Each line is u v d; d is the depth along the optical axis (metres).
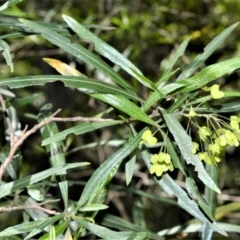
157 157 0.62
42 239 0.60
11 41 1.12
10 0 0.66
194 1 1.13
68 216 0.63
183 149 0.61
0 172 0.62
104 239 0.62
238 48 1.08
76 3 1.20
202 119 0.96
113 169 0.63
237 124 0.62
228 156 1.31
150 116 0.64
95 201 0.64
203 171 0.61
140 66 1.22
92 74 1.09
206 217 0.63
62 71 0.66
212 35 1.10
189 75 0.65
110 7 1.19
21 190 0.73
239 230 0.76
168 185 0.64
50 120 0.63
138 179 1.26
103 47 0.64
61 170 0.62
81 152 1.37
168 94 0.63
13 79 0.61
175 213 1.49
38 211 0.72
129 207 1.38
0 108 0.76
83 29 0.64
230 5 1.07
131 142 0.63
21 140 0.63
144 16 1.10
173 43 1.13
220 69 0.62
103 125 0.63
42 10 1.20
